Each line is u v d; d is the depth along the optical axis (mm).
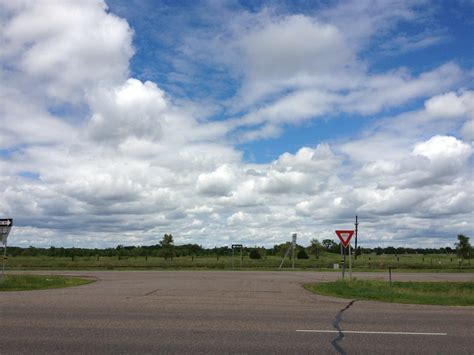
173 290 19797
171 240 68812
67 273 33875
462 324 10977
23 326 10352
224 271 37469
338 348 8344
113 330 9891
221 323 10844
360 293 18188
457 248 55156
